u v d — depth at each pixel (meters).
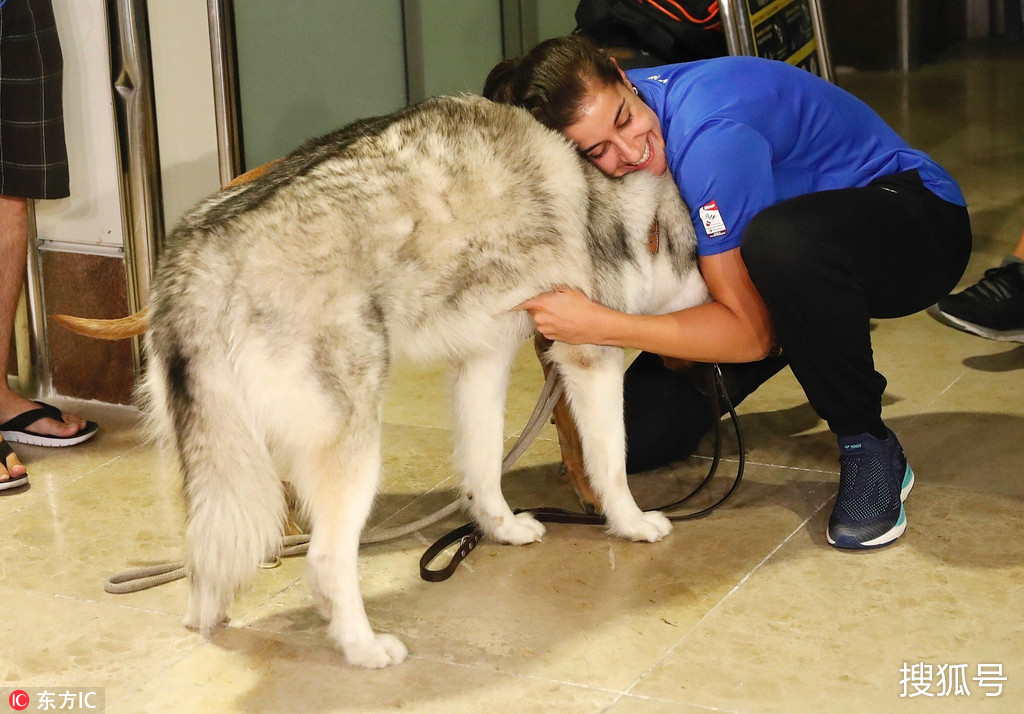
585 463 2.70
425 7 4.54
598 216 2.46
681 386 2.97
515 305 2.43
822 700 2.06
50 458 3.29
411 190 2.23
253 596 2.52
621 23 3.52
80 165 3.51
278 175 2.26
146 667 2.26
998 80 7.22
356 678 2.21
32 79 3.23
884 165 2.68
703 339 2.53
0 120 3.23
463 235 2.29
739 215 2.46
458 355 2.50
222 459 2.15
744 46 3.48
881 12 7.68
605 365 2.54
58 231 3.62
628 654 2.24
